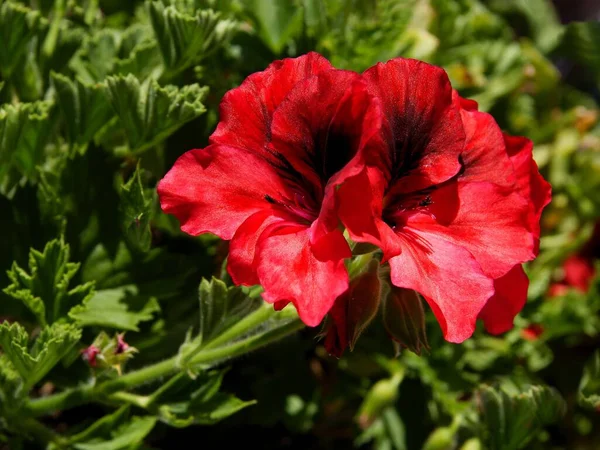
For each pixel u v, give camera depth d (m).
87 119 0.35
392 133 0.27
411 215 0.28
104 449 0.32
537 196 0.29
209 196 0.27
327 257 0.26
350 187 0.26
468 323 0.26
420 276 0.27
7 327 0.31
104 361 0.31
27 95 0.37
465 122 0.28
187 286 0.35
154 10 0.34
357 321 0.27
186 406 0.32
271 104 0.27
